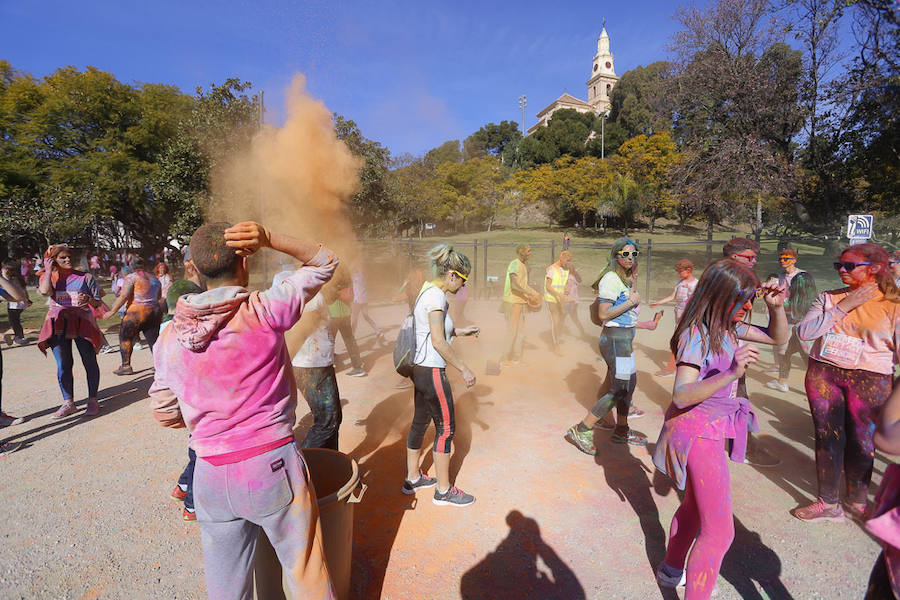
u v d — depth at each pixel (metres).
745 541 3.00
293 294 1.73
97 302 5.38
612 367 4.10
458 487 3.69
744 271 2.20
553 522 3.24
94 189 23.86
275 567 2.02
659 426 4.87
